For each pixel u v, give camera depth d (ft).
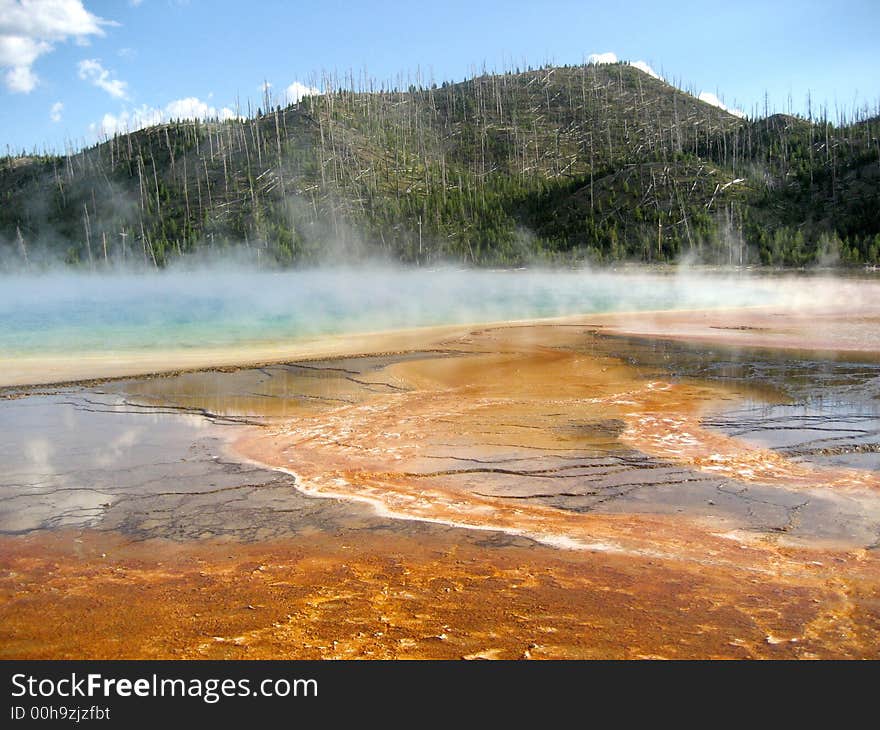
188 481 23.85
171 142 452.76
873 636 13.21
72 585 15.98
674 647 12.84
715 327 72.64
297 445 28.30
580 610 14.33
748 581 15.71
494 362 49.62
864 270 171.63
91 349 58.90
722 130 388.57
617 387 39.52
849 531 18.75
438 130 486.79
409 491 22.68
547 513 20.54
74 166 456.04
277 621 14.05
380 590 15.43
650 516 20.13
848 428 29.19
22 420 32.78
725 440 27.81
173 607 14.76
